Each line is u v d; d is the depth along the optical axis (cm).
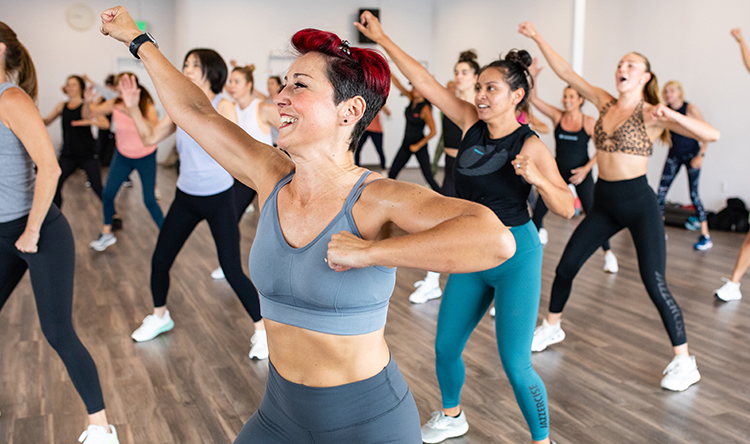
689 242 574
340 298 104
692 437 232
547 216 704
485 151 214
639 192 287
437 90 230
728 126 659
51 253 198
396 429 113
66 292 202
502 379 281
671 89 589
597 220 302
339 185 107
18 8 1127
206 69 297
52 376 279
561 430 237
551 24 891
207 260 489
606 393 268
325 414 111
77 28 1159
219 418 244
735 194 657
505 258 90
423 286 396
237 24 1115
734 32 449
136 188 880
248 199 404
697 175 568
